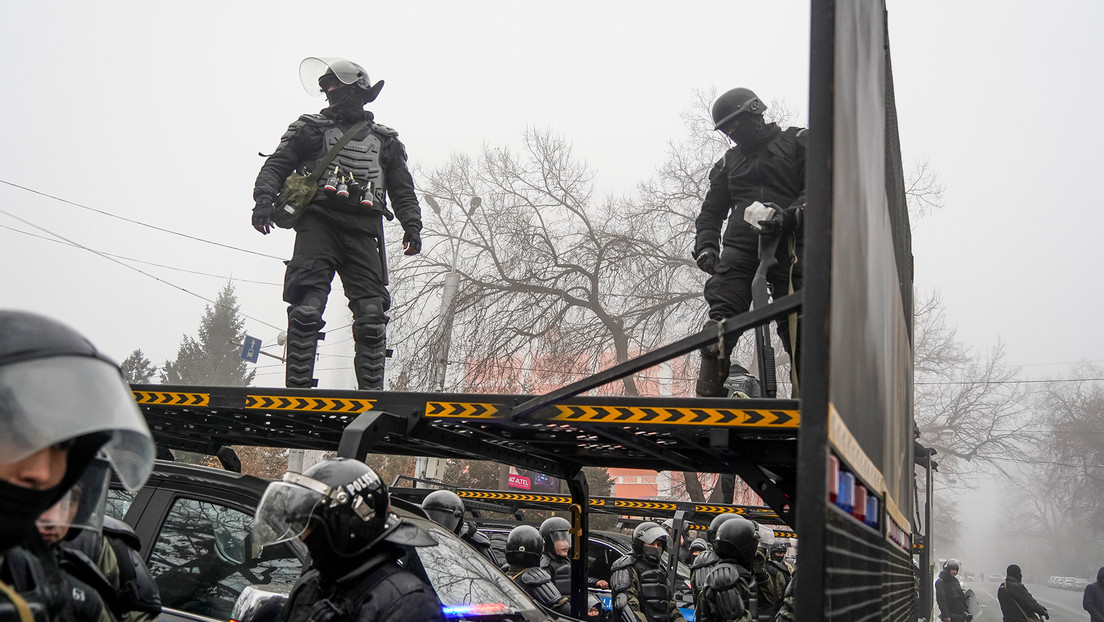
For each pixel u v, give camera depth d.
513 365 23.42
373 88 5.52
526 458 5.18
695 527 9.77
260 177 5.22
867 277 2.55
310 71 5.51
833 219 1.80
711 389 4.23
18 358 1.34
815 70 1.86
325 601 2.54
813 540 1.69
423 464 18.38
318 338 5.23
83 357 1.42
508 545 7.10
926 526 14.63
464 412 3.80
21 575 1.37
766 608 6.86
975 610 15.86
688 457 4.69
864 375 2.42
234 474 4.12
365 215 5.36
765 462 4.10
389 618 2.52
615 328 23.64
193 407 4.27
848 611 2.03
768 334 4.61
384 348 5.45
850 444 2.08
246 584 3.73
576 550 5.60
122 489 4.18
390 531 2.67
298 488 2.58
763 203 4.70
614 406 3.56
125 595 2.41
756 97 4.80
